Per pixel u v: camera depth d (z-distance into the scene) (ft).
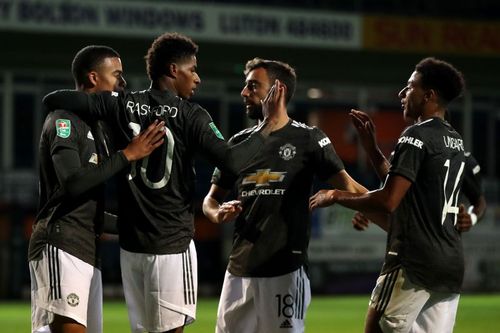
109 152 30.94
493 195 159.43
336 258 144.87
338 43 158.71
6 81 148.05
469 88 169.17
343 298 129.39
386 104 165.89
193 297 30.42
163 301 29.99
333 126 163.22
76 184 28.45
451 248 30.63
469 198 42.09
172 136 29.58
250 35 153.99
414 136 30.19
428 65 31.22
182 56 30.04
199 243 141.49
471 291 148.36
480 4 167.63
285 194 32.09
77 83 31.91
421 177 30.37
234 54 153.48
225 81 159.12
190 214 30.48
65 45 144.66
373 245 147.02
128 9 147.13
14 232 133.28
